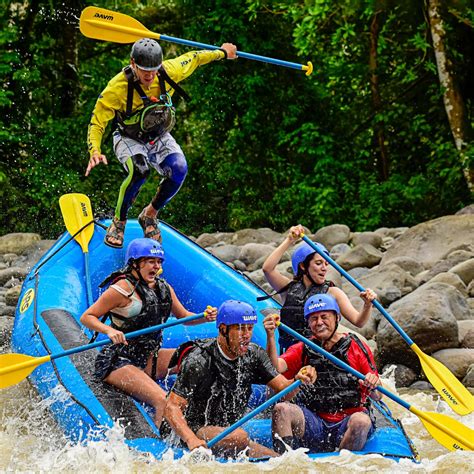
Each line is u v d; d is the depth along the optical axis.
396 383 9.62
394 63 22.84
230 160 23.25
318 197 21.89
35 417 7.52
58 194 21.45
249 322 6.47
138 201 22.56
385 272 12.31
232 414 6.69
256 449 6.60
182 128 24.83
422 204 21.72
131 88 7.70
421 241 14.55
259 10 22.31
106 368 7.14
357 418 6.56
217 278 9.37
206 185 23.70
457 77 20.23
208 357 6.56
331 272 12.62
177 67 7.89
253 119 22.56
